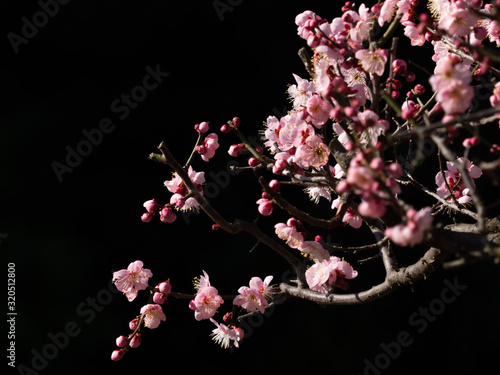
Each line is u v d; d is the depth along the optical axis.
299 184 1.39
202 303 1.49
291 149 1.41
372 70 1.38
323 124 1.40
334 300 1.45
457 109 1.31
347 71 1.42
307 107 1.39
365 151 1.32
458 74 1.30
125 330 2.31
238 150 1.46
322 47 1.38
